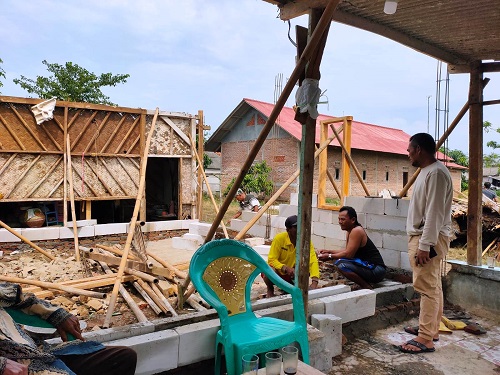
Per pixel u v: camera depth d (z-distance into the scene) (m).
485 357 3.60
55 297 4.18
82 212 8.95
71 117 8.32
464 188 26.92
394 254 5.11
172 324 3.10
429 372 3.33
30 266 5.61
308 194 3.34
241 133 21.66
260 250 6.15
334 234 6.02
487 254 8.63
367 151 21.36
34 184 8.05
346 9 3.47
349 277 4.39
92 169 8.62
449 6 3.40
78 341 2.21
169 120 9.48
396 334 4.11
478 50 4.51
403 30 3.98
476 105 4.78
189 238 7.71
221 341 2.84
